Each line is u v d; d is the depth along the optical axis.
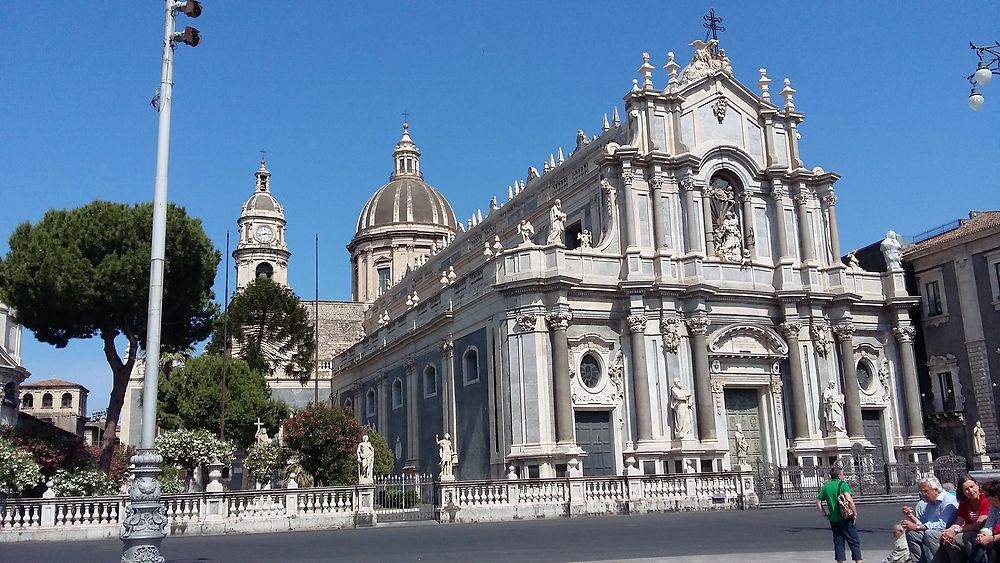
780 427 47.59
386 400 60.22
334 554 22.30
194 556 22.58
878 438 50.66
